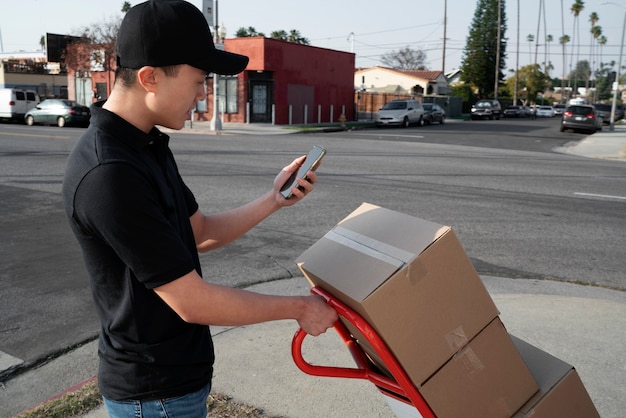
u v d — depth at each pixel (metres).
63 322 4.19
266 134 23.03
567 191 9.70
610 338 3.80
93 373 3.48
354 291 1.53
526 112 55.75
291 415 2.89
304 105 30.44
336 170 11.59
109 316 1.45
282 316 1.53
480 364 1.64
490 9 71.44
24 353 3.70
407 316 1.53
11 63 45.66
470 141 21.84
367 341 1.68
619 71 31.56
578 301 4.50
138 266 1.33
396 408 2.00
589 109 27.97
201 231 1.88
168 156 1.61
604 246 6.29
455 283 1.58
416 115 31.81
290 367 3.39
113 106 1.45
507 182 10.56
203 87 1.52
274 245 6.18
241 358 3.50
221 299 1.41
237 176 10.53
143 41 1.36
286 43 28.55
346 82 34.09
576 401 1.83
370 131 26.72
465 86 59.81
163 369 1.45
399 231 1.69
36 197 8.52
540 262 5.69
